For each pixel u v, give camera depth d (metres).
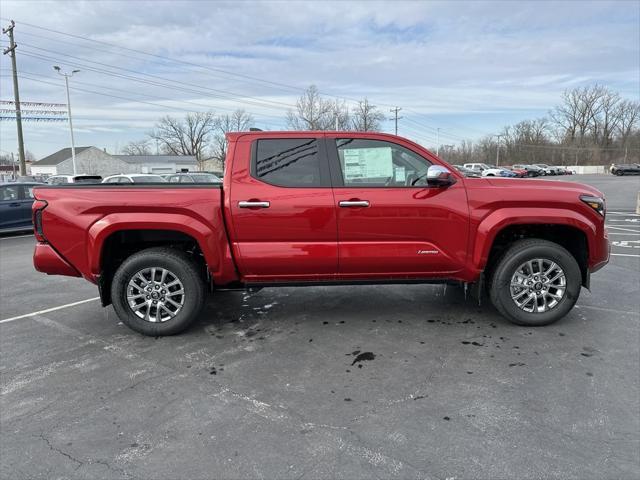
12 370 3.55
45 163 68.94
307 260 4.02
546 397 2.97
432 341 3.95
